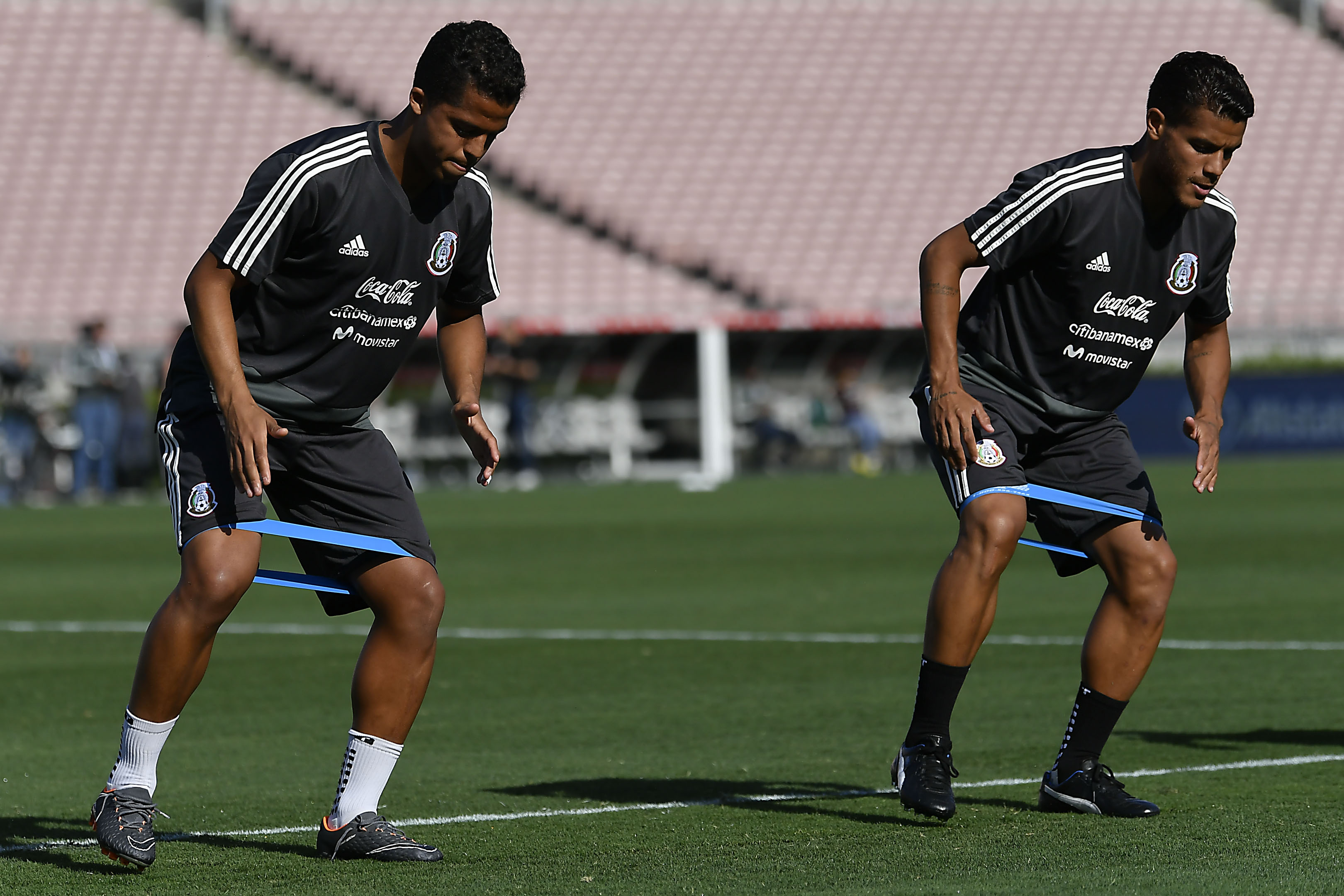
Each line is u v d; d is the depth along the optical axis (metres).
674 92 124.12
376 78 121.25
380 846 14.98
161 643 14.55
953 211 118.19
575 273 110.69
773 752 21.27
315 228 14.56
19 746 22.45
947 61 127.50
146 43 121.50
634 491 82.81
